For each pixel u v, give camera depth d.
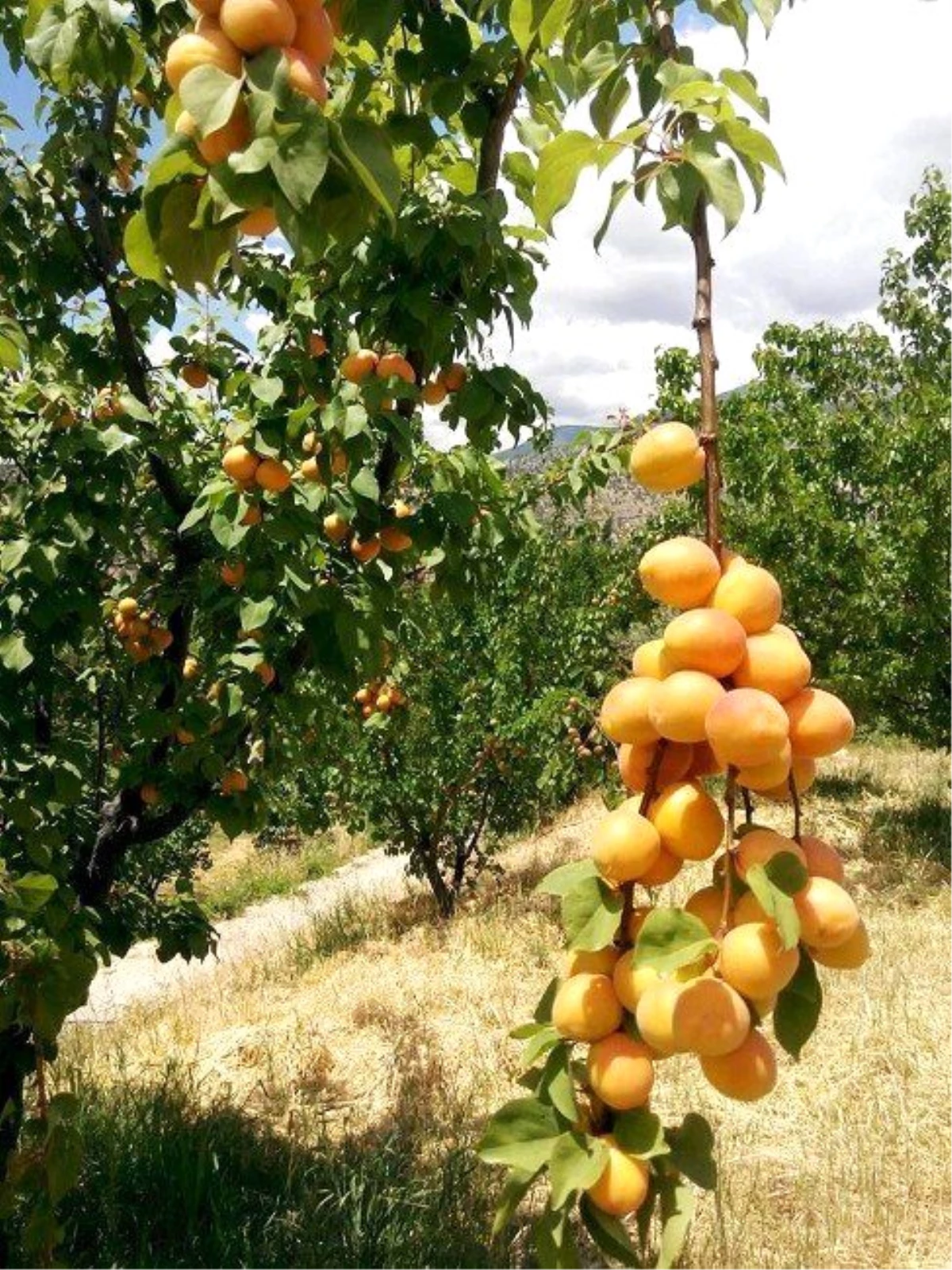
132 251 1.17
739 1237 4.31
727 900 1.05
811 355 12.01
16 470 4.32
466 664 10.74
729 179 1.33
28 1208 3.86
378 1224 4.48
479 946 8.62
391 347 3.12
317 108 0.98
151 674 4.15
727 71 1.41
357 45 2.41
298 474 3.58
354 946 9.76
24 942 2.75
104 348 4.39
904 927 7.64
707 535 1.17
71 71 2.32
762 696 1.03
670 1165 1.13
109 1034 8.01
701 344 1.22
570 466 5.58
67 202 4.06
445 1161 5.07
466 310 2.70
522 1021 7.11
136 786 4.14
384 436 3.32
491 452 4.04
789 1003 1.15
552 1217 1.12
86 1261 4.19
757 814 10.84
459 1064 6.49
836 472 10.98
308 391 3.31
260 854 18.27
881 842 9.64
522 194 3.14
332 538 3.61
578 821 13.55
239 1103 6.06
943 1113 5.24
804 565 9.91
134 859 5.71
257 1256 4.27
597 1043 1.14
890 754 15.16
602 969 1.16
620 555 11.65
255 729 4.17
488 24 2.52
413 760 10.45
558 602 11.12
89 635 4.51
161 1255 4.23
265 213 1.11
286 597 3.56
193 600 4.15
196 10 1.03
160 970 12.04
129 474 3.73
